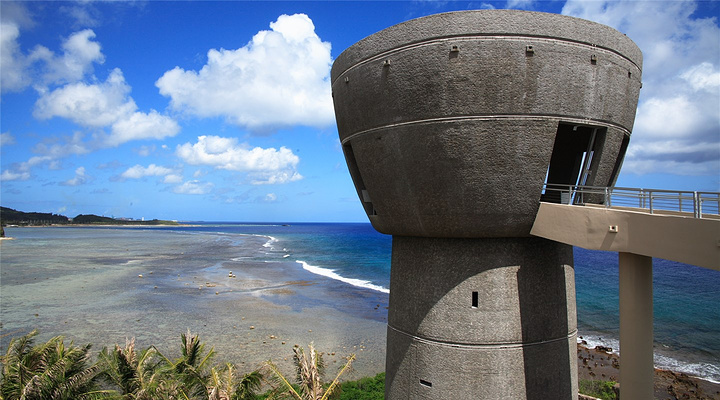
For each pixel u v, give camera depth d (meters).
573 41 10.05
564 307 11.72
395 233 12.38
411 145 10.60
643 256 8.90
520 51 9.83
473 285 11.16
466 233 10.99
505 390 10.91
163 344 28.84
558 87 9.99
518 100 9.89
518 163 10.14
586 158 11.27
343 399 19.25
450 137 10.12
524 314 11.13
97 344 28.69
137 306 39.91
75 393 13.87
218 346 28.84
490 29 9.80
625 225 8.79
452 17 9.93
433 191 10.69
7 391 13.70
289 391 13.85
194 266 70.94
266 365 15.46
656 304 41.97
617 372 24.81
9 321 34.12
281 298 45.00
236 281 55.62
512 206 10.49
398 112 10.63
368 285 53.97
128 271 63.16
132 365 15.01
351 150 13.31
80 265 69.69
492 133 9.98
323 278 59.50
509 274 11.17
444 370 11.18
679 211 10.08
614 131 10.87
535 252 11.40
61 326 32.88
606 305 41.91
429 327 11.45
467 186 10.37
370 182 11.96
